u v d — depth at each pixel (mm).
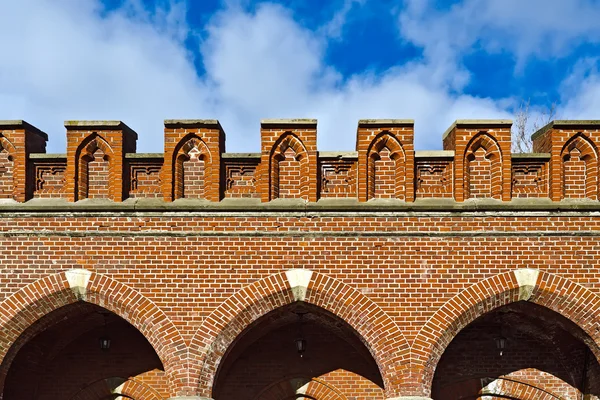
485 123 14344
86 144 14539
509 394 16703
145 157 14492
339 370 16953
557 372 16766
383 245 14195
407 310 14031
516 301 14242
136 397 16844
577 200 14352
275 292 14078
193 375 13875
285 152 14547
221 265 14172
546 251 14164
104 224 14281
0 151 14641
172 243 14234
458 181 14289
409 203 14234
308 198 14297
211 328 14016
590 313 14070
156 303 14086
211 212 14258
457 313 14023
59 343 16625
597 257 14148
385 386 14031
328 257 14180
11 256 14211
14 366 15883
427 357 13914
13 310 14102
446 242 14195
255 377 16953
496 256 14156
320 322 16672
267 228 14250
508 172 14344
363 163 14391
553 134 14375
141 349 17000
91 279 14141
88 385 16859
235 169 14594
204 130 14492
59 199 14508
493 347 16844
